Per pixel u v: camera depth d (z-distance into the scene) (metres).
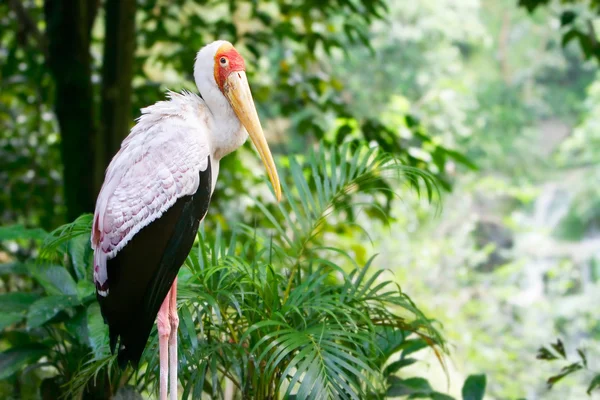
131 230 3.93
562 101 30.00
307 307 4.61
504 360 14.46
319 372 4.15
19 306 5.46
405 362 5.41
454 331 13.30
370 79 23.73
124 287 3.98
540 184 28.78
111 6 7.71
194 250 4.93
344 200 5.70
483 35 27.19
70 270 5.91
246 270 4.63
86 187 7.79
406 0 24.62
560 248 26.98
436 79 24.23
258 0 9.58
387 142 8.14
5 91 9.39
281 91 9.68
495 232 26.08
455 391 7.23
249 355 4.46
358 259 8.98
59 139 8.76
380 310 4.89
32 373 6.05
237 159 8.96
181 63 9.06
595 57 8.74
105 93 7.78
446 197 21.67
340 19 17.70
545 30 29.77
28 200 8.92
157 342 4.57
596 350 17.67
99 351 4.68
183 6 9.52
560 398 15.35
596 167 28.27
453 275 16.52
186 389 4.41
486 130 28.00
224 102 4.32
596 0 8.91
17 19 8.53
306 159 8.48
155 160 3.97
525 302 18.44
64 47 7.82
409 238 16.45
